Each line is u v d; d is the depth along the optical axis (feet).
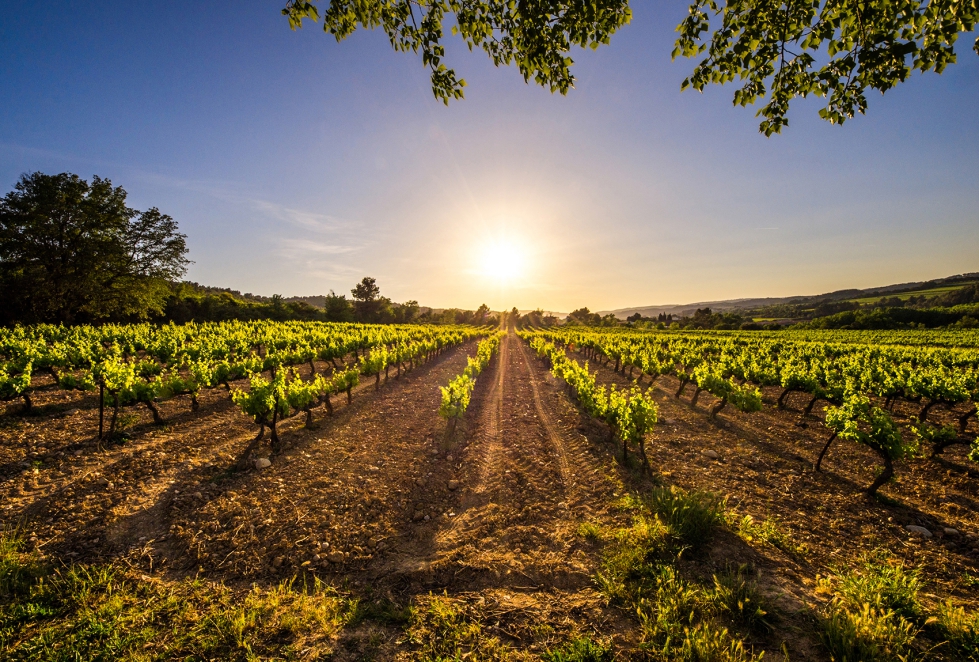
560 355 69.26
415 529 18.33
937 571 14.74
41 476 21.16
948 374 47.65
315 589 13.51
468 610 12.35
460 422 37.47
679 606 11.51
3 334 67.26
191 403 36.83
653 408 24.88
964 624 10.27
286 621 11.57
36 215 89.66
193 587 13.37
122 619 11.53
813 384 38.93
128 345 55.52
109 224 101.50
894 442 20.80
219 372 38.40
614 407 29.43
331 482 22.35
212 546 15.84
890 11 9.93
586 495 21.31
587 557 15.07
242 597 13.00
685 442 30.83
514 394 52.03
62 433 27.63
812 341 123.44
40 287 91.20
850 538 17.13
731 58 12.18
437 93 13.26
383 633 11.43
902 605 11.39
